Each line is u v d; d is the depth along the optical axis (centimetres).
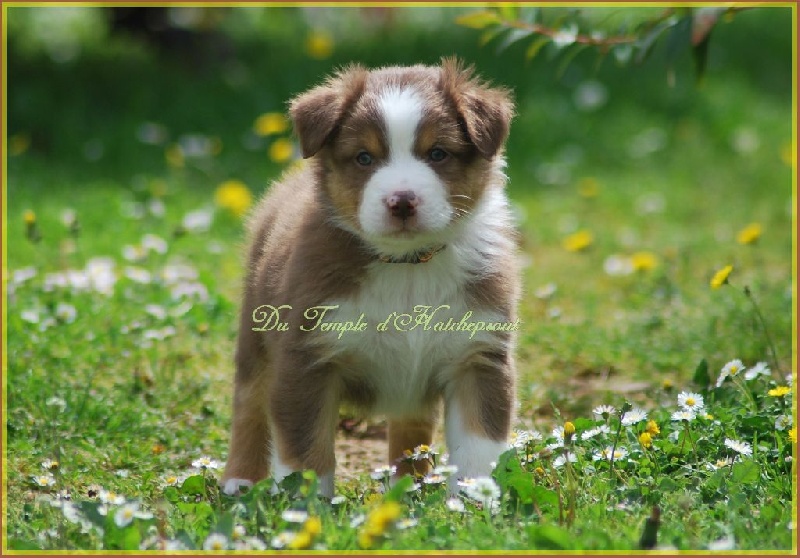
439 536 456
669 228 1202
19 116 1441
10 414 670
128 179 1286
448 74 581
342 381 580
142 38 1666
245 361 619
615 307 944
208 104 1516
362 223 542
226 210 1120
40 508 522
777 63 1823
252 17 1948
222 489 586
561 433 568
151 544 457
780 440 561
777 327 809
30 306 828
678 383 746
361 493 575
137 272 886
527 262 1056
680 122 1573
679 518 488
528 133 1504
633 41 593
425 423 620
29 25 1725
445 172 554
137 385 738
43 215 1101
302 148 565
